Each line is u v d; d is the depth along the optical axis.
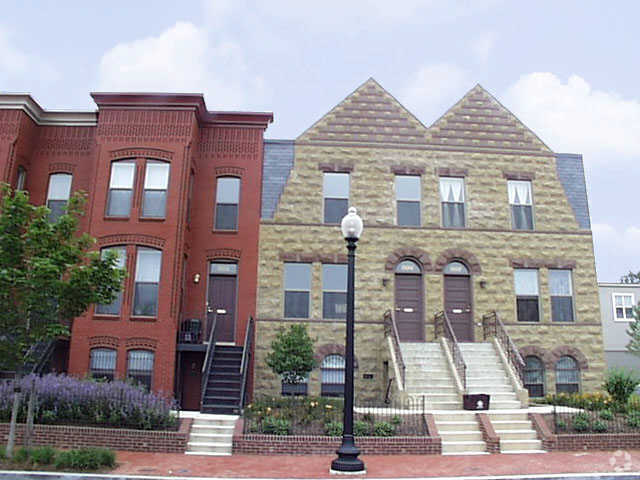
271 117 21.20
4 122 19.45
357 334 20.02
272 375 19.50
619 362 28.92
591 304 21.22
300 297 20.42
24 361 11.76
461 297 20.91
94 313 18.19
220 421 14.02
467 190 21.67
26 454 11.20
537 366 20.58
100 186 19.16
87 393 13.81
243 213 20.53
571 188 22.23
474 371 17.89
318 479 10.46
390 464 11.91
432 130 22.11
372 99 22.28
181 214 18.95
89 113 20.52
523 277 21.30
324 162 21.44
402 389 16.48
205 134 21.03
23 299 11.18
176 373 18.36
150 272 18.78
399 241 20.92
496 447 13.32
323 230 20.84
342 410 14.71
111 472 10.73
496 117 22.59
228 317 20.03
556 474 10.84
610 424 14.52
